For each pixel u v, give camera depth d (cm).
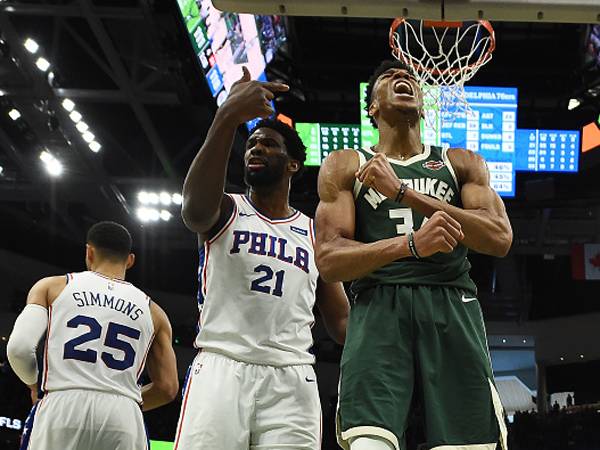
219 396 340
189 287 2523
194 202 349
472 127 1909
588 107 2036
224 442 334
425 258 288
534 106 2077
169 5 1364
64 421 383
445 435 266
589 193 2033
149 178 2059
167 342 438
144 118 1806
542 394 2447
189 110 1650
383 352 275
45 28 1681
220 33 1479
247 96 334
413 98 320
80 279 417
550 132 2012
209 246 367
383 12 344
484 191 302
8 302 2188
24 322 395
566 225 2284
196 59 1456
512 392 2642
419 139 324
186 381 357
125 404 400
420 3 340
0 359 2084
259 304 358
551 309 2534
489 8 340
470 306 289
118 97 1742
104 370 400
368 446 261
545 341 2447
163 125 1980
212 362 350
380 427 262
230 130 338
